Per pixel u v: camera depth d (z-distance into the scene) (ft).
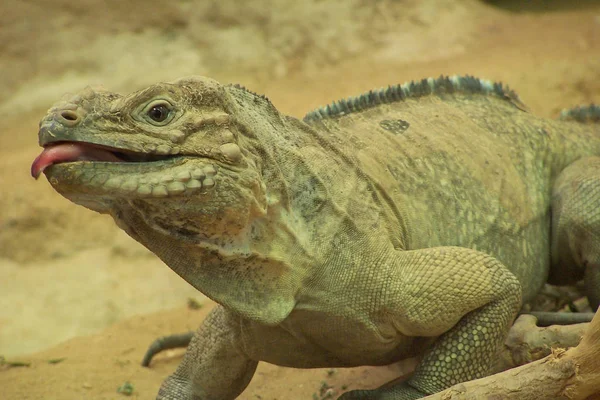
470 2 87.45
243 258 20.24
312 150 22.94
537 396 18.79
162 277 55.98
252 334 23.49
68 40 82.69
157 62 82.53
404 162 26.21
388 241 23.34
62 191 18.47
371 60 80.18
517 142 29.60
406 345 24.47
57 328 51.90
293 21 84.33
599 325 18.17
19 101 79.92
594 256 27.07
